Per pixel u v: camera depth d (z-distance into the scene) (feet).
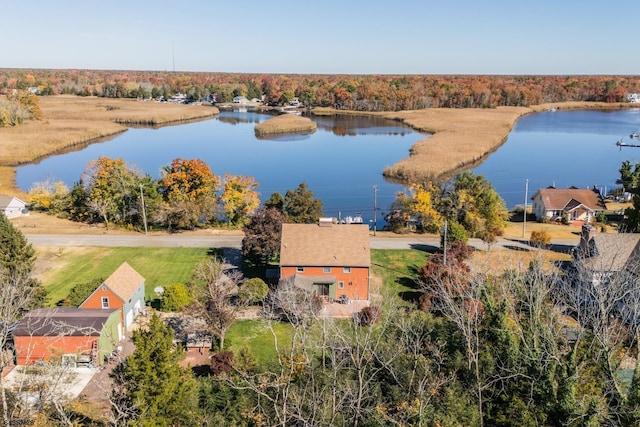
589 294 123.03
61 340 124.36
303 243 172.35
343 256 168.14
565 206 263.49
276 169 377.50
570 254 202.28
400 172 351.46
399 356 98.27
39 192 278.67
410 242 222.07
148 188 239.09
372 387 90.68
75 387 116.06
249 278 181.06
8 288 114.42
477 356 90.53
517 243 219.00
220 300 135.95
